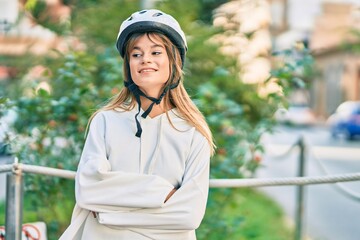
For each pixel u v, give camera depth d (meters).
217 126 5.11
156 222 2.27
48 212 4.65
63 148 4.59
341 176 2.97
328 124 34.25
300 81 4.72
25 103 4.39
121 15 6.74
